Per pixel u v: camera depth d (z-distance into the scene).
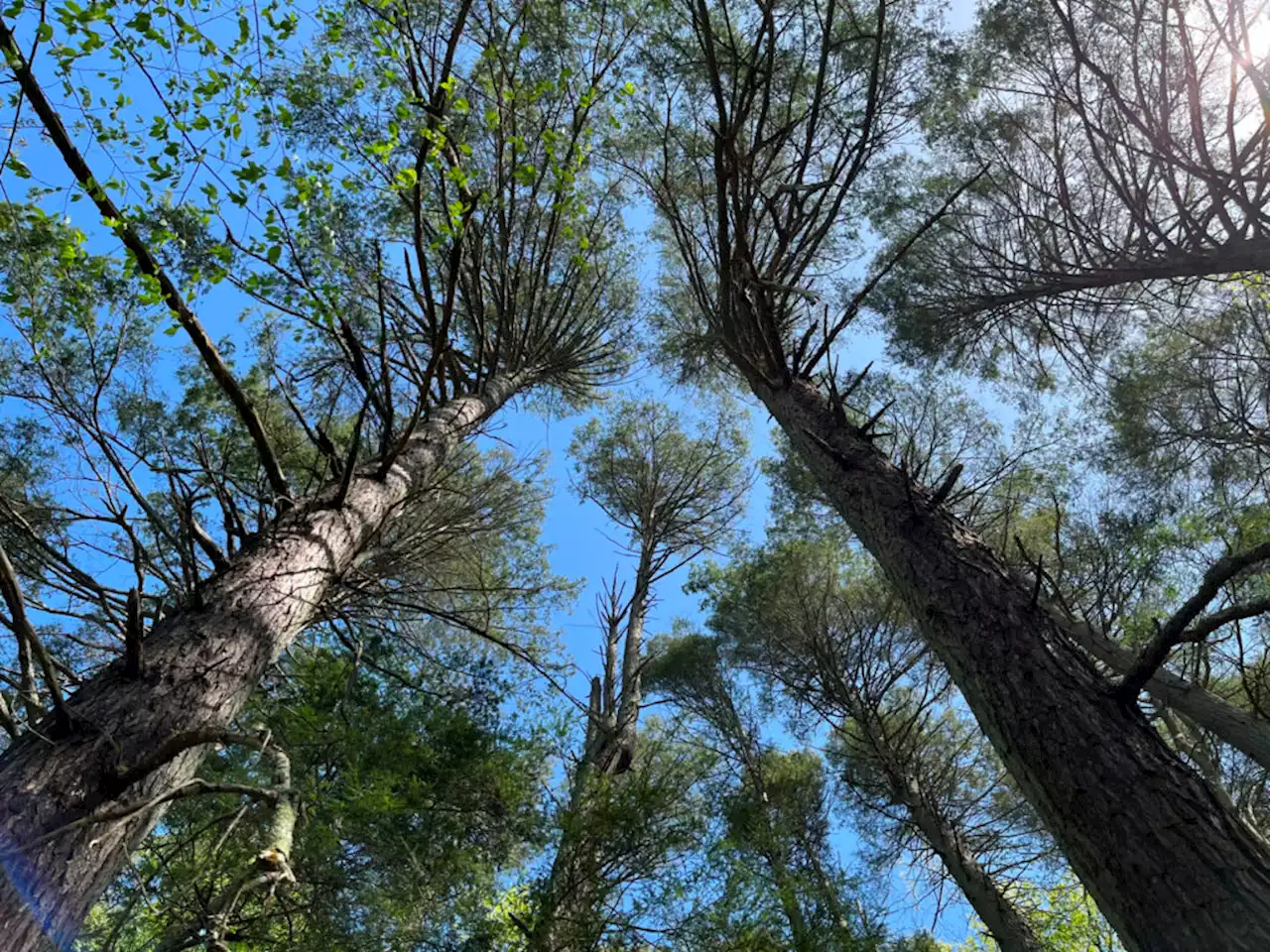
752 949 4.12
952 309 6.68
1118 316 6.69
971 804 7.69
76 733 2.23
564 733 5.02
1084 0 4.92
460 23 3.87
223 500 3.35
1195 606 2.48
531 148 5.12
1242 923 2.08
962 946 9.77
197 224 3.26
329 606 3.91
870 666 7.99
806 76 6.02
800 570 8.65
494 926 3.96
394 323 5.79
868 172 6.78
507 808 4.67
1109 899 2.38
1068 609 5.12
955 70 5.78
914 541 3.84
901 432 7.98
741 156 4.85
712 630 9.84
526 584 7.65
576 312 7.42
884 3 4.57
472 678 5.48
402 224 5.46
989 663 3.10
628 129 6.87
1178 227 5.27
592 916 4.05
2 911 1.84
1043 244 5.97
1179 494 6.52
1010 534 7.53
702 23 4.39
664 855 4.35
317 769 4.49
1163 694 5.71
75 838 2.06
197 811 4.07
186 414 5.48
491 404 6.10
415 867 3.99
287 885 1.98
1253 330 6.22
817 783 8.81
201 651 2.68
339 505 3.68
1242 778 6.39
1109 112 5.23
